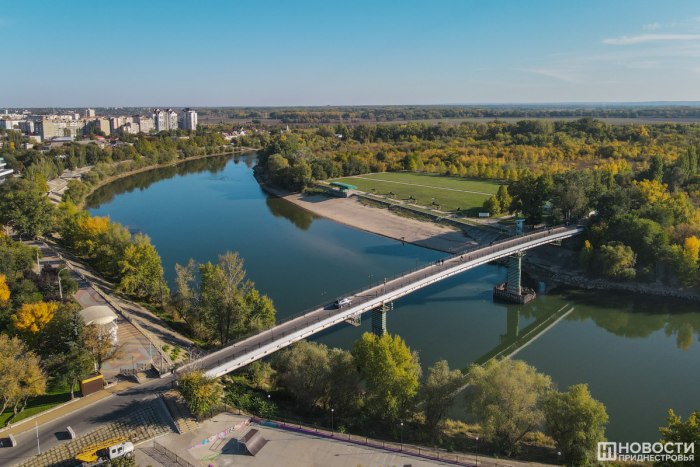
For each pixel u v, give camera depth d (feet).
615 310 437.58
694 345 374.43
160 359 278.67
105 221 483.92
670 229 495.82
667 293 459.32
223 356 274.36
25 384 230.48
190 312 354.33
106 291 391.65
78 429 218.59
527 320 421.18
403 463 211.00
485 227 633.61
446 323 402.93
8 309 294.05
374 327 367.04
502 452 231.50
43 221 523.29
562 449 229.04
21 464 196.34
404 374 253.03
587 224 543.39
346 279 487.20
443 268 408.46
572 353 361.71
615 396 300.20
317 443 222.48
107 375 261.85
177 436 218.79
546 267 527.81
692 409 285.84
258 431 223.30
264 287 464.24
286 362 273.33
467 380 253.85
